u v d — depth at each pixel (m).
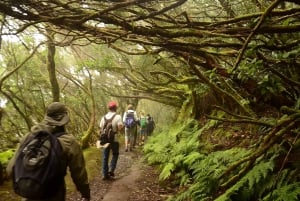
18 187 3.33
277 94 5.35
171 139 9.80
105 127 8.40
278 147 4.52
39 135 3.49
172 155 8.22
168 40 3.93
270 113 6.40
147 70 13.59
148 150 11.72
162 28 3.72
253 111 6.81
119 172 9.38
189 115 11.23
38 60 15.68
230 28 3.71
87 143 13.40
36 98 16.91
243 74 4.25
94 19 3.62
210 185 5.21
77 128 20.12
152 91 14.57
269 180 4.32
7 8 3.42
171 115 20.12
